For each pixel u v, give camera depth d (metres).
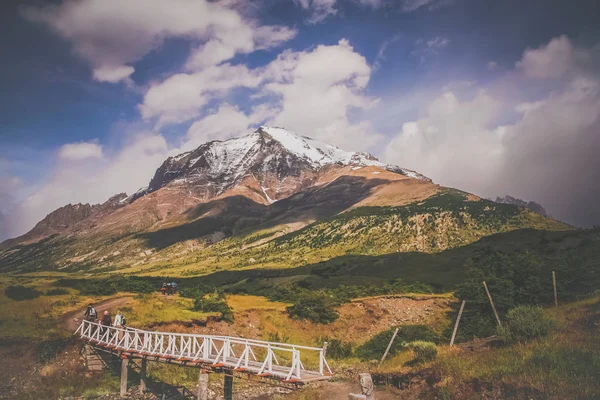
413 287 69.56
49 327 39.94
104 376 34.44
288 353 45.88
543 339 23.36
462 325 45.31
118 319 37.84
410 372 25.47
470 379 20.08
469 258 90.75
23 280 75.75
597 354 18.84
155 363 37.16
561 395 16.03
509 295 44.84
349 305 60.59
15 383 32.12
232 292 77.69
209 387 34.06
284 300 63.69
